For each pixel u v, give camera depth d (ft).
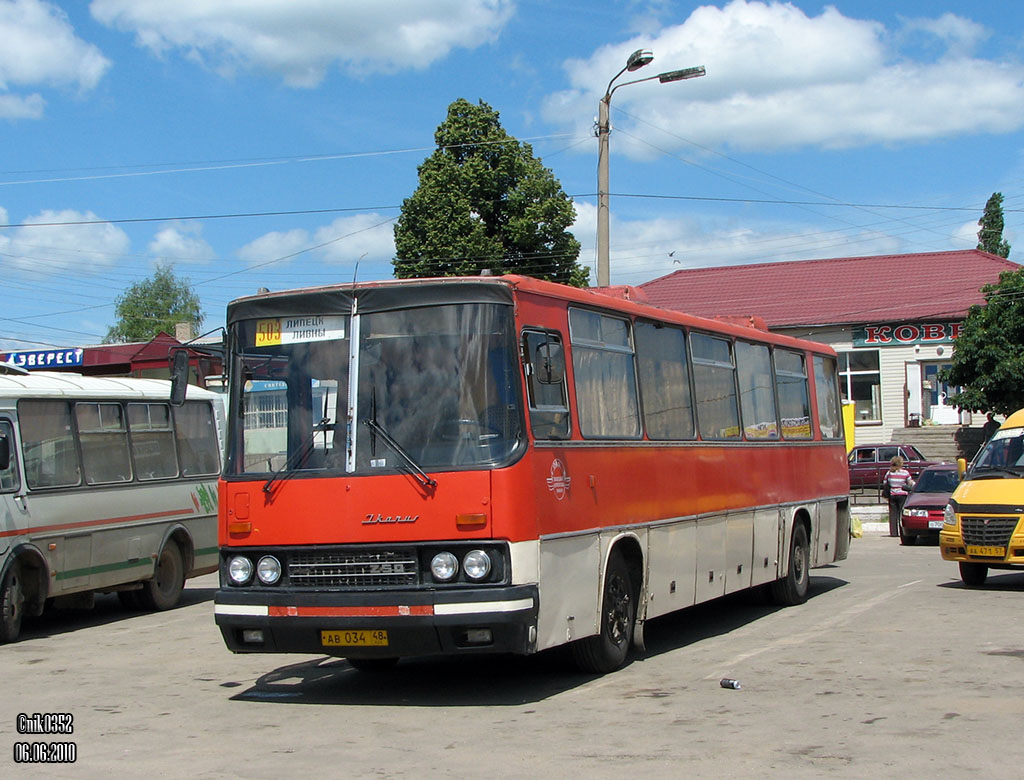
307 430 29.84
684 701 28.91
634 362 36.22
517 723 26.89
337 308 30.22
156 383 56.75
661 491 36.96
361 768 22.88
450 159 122.31
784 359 50.75
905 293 149.07
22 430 46.39
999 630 39.06
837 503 56.44
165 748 25.22
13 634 44.93
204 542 57.98
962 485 53.26
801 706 27.81
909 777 21.11
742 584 43.65
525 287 30.04
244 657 39.29
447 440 28.58
